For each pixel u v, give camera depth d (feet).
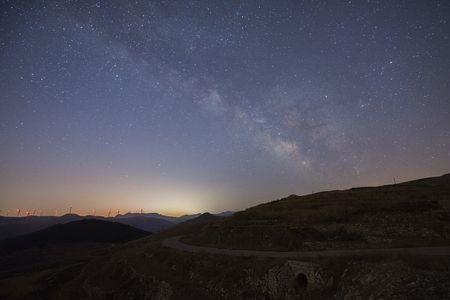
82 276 145.79
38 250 402.93
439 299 39.24
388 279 46.93
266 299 62.90
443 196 124.98
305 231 97.14
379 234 88.94
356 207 117.80
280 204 155.63
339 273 57.47
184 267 87.76
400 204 114.11
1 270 310.04
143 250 126.72
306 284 61.46
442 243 77.00
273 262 68.74
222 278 72.69
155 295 81.92
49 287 155.94
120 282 104.06
